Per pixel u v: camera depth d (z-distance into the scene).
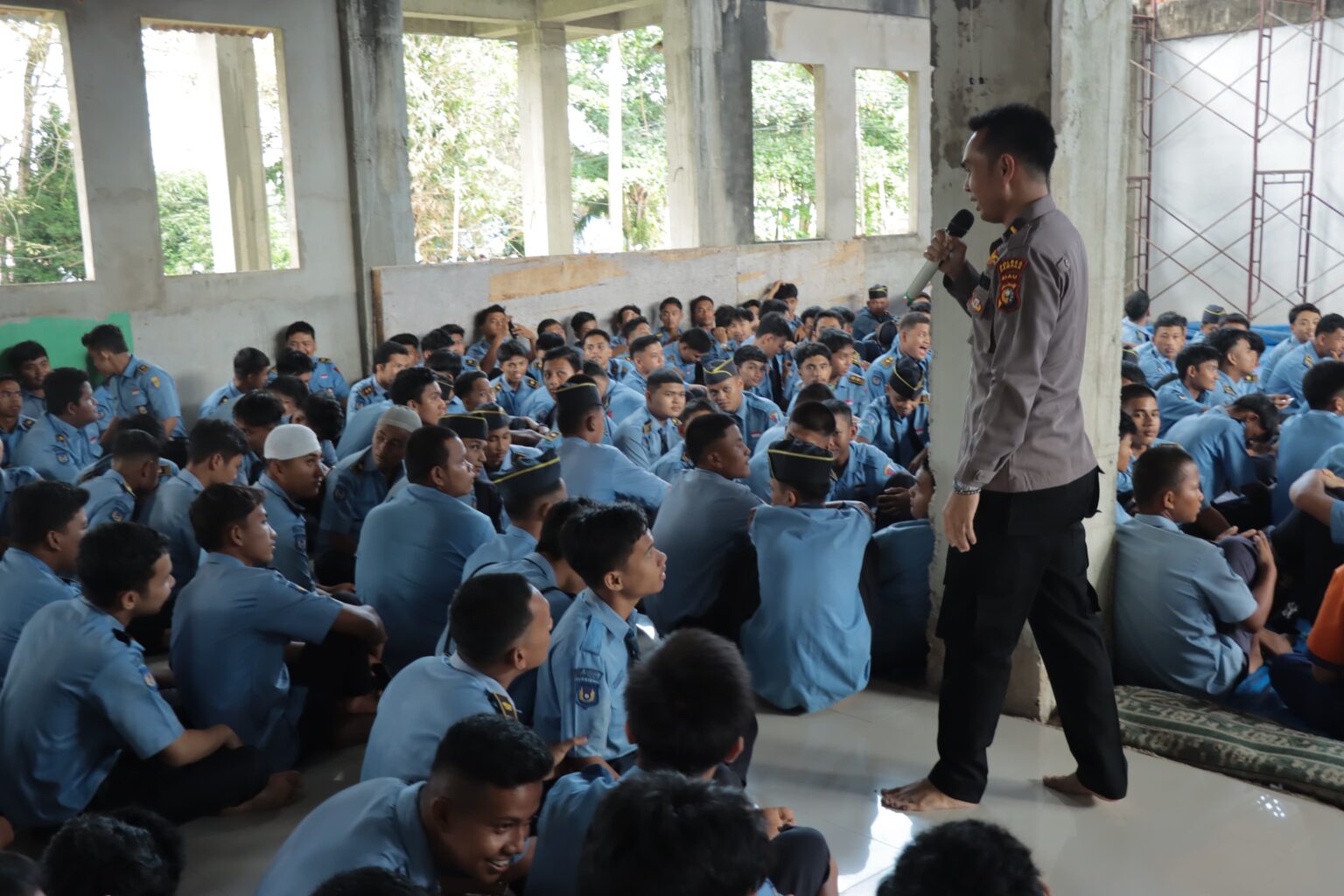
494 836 1.72
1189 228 13.03
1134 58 13.09
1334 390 4.30
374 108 8.02
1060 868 2.52
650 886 1.26
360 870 1.36
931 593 3.52
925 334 5.57
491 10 10.63
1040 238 2.38
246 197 10.56
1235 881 2.46
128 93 6.91
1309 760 2.86
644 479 4.21
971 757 2.74
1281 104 12.28
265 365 6.24
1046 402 2.48
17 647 2.71
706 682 1.83
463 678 2.26
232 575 2.95
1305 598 3.88
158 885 1.81
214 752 2.81
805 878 1.90
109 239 6.89
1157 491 3.35
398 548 3.37
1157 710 3.17
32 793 2.62
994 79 3.12
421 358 7.39
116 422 4.84
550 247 11.49
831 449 4.26
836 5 11.09
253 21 7.40
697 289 10.08
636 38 17.52
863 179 18.72
